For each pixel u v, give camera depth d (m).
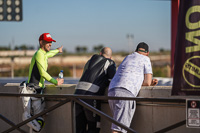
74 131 4.29
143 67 4.40
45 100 5.18
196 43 3.91
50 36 5.01
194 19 3.93
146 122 4.55
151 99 3.75
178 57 3.99
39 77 4.92
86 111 4.55
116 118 4.12
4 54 67.25
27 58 57.50
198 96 4.16
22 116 5.04
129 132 3.85
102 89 4.63
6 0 12.65
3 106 5.43
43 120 4.91
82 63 56.69
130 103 4.14
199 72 3.88
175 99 3.69
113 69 4.68
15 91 5.37
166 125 4.43
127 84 4.23
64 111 5.11
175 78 4.00
